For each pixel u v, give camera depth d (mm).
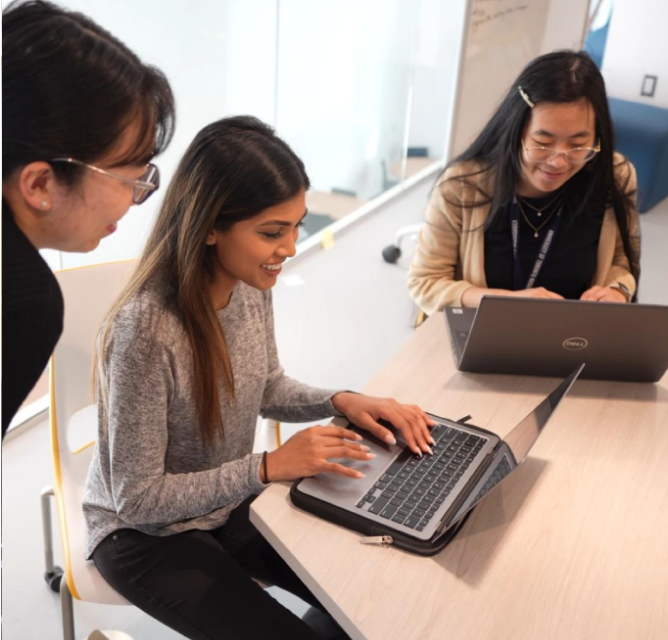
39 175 846
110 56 847
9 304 829
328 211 3797
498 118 1805
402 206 4223
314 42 3207
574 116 1665
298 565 1123
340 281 3471
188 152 1196
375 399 1416
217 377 1276
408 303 3330
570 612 1073
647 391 1573
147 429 1242
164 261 1230
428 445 1340
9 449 2395
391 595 1079
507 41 3213
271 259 1241
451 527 1152
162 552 1338
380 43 3629
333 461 1305
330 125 3551
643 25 4262
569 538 1193
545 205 1875
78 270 1552
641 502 1280
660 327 1478
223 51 2754
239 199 1162
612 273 1996
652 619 1073
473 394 1520
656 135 4047
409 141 4387
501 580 1113
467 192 1901
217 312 1314
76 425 2395
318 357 2941
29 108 809
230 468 1277
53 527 2123
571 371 1574
